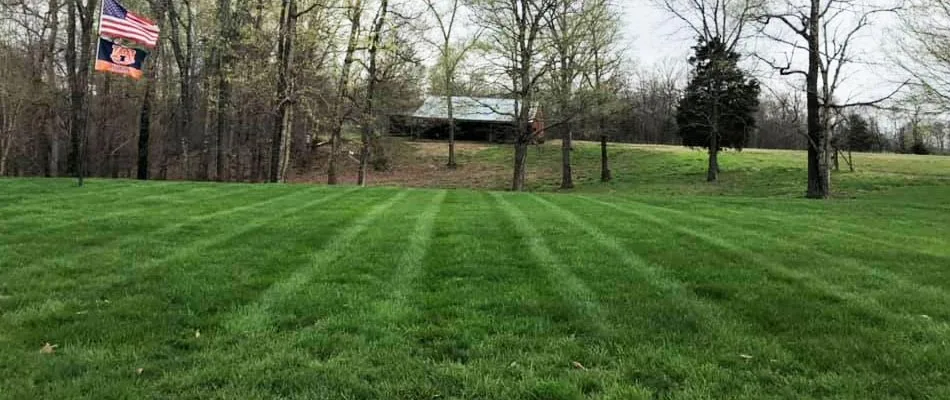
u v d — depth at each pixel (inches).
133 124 1400.1
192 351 151.9
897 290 219.0
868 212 521.0
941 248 318.0
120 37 526.9
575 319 179.6
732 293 211.5
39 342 156.3
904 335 166.2
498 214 442.6
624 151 1710.1
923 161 1572.3
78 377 135.1
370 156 1524.4
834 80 898.7
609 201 583.8
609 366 144.2
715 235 355.6
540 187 1342.3
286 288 212.2
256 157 1400.1
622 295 207.9
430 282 225.5
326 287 214.5
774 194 1080.2
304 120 1321.4
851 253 297.3
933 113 801.6
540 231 358.3
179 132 1368.1
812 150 842.2
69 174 983.6
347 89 1027.9
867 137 2210.9
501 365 143.9
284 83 869.2
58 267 239.6
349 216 413.4
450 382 135.0
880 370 141.8
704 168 1423.5
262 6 874.1
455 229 360.5
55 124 1168.2
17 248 276.1
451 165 1611.7
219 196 526.0
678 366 142.6
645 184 1277.1
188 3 1075.9
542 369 141.6
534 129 1192.8
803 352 152.9
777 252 297.6
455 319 179.0
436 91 1189.7
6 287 208.2
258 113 1061.8
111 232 324.5
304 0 898.7
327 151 1670.8
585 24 935.0
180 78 1182.9
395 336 163.5
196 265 248.1
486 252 286.8
